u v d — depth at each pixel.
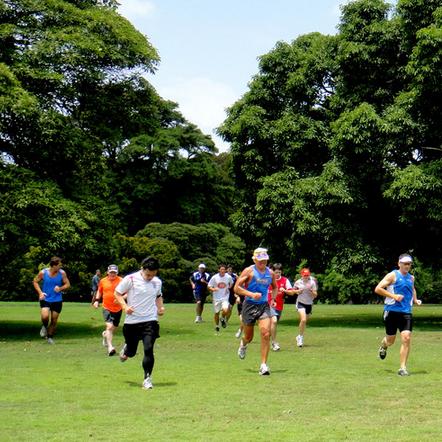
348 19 26.03
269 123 26.98
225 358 13.36
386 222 26.02
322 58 26.69
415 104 23.09
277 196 25.00
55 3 20.78
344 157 24.39
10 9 20.34
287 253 27.17
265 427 7.08
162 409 8.10
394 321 11.52
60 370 11.51
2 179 19.20
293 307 39.09
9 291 45.81
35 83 20.59
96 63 21.53
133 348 10.33
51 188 19.91
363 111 23.28
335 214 24.38
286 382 10.20
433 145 23.89
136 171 55.78
